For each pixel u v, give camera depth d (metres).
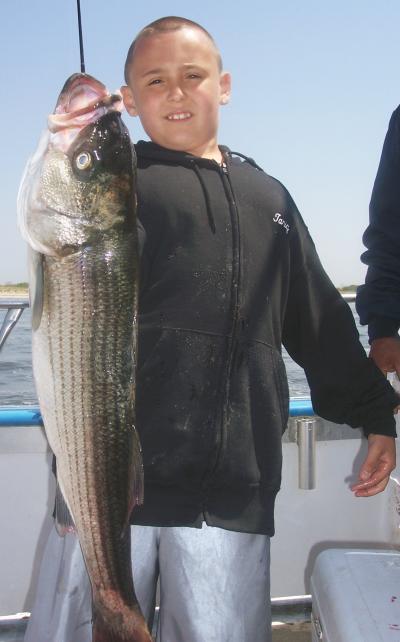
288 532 3.44
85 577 2.23
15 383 3.78
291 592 3.46
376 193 2.76
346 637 2.00
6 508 3.26
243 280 2.25
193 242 2.22
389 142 2.72
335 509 3.46
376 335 2.73
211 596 2.18
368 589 2.17
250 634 2.22
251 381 2.24
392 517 3.30
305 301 2.49
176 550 2.19
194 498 2.17
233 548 2.21
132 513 2.17
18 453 3.25
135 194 2.09
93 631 2.05
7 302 3.04
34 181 2.00
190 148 2.38
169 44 2.30
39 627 2.23
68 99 2.06
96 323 2.01
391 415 2.51
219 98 2.45
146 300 2.22
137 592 2.22
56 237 1.98
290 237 2.43
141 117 2.40
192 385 2.16
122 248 2.04
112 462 2.05
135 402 2.16
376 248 2.72
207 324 2.19
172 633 2.23
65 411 2.01
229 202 2.29
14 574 3.28
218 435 2.17
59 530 2.12
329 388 2.51
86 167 2.00
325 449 3.43
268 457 2.26
